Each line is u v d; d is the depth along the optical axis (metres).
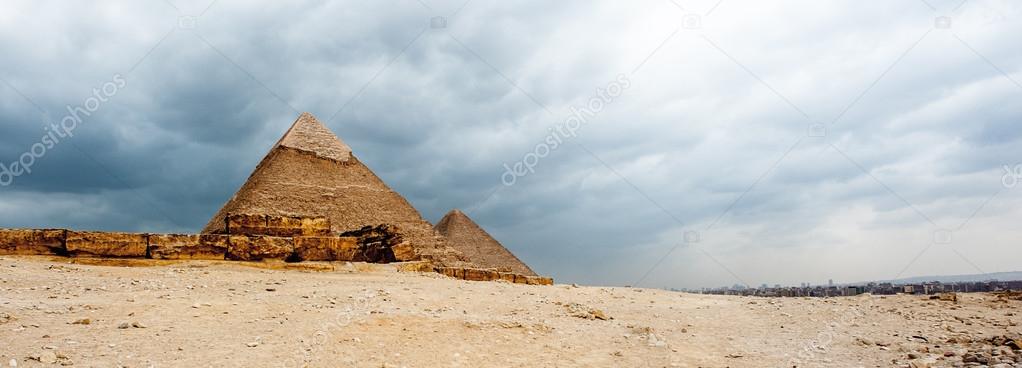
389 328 13.73
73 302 15.02
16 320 12.39
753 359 12.06
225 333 12.48
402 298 19.34
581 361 11.75
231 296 17.70
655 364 11.54
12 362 9.23
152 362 9.95
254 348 11.30
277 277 25.06
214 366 9.92
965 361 10.96
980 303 20.77
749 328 16.44
